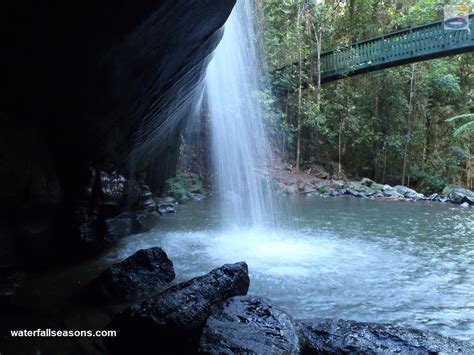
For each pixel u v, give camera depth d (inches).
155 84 180.2
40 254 195.5
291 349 107.5
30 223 185.3
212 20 160.1
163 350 120.7
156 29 139.1
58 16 119.0
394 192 599.2
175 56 169.0
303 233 321.7
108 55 138.3
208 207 461.4
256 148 618.5
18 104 149.5
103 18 123.5
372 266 227.0
